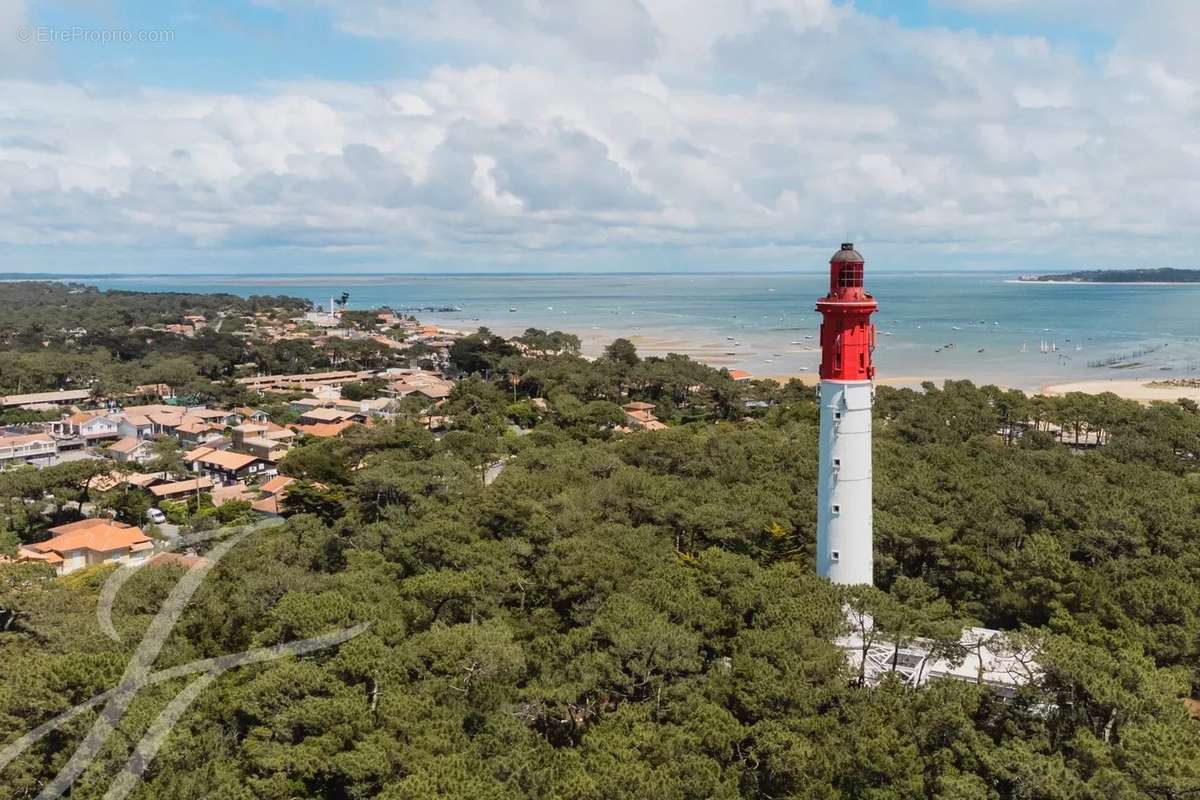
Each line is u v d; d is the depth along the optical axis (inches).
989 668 1968.5
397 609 2175.2
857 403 2258.9
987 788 1478.8
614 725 1642.5
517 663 1857.8
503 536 2869.1
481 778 1480.1
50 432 6599.4
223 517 4266.7
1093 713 1664.6
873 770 1517.0
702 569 2383.1
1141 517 2785.4
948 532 2628.0
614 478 3425.2
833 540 2325.3
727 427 5718.5
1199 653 2023.9
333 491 3769.7
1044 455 3880.4
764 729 1568.7
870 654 2085.4
